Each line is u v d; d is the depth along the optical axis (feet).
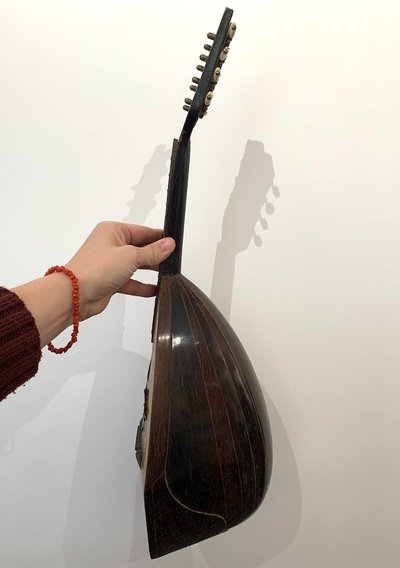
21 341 1.39
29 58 2.02
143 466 1.79
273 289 2.10
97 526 2.47
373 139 1.93
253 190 2.03
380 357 2.10
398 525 2.29
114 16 1.95
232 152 2.01
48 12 1.98
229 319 2.15
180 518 1.65
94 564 2.52
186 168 1.63
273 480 2.31
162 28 1.94
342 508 2.30
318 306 2.09
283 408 2.21
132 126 2.05
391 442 2.19
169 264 1.72
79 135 2.08
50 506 2.46
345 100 1.91
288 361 2.16
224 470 1.63
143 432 1.88
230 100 1.97
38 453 2.40
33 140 2.10
